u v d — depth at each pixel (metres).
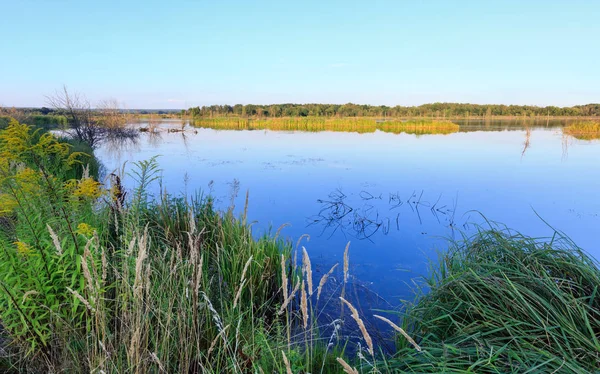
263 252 4.92
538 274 3.23
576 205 9.70
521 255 3.68
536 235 7.46
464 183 12.54
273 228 7.86
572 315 2.78
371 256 6.39
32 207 2.96
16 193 2.95
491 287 3.11
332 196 10.73
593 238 7.28
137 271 2.30
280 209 9.37
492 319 2.90
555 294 2.88
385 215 8.88
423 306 3.66
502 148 22.70
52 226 3.00
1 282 2.50
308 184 12.41
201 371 2.79
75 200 3.39
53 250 2.81
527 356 2.54
